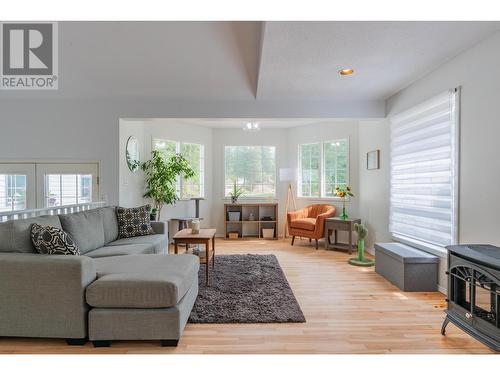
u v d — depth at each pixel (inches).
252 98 180.9
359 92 167.6
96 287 82.3
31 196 182.1
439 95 127.0
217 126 268.4
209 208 272.2
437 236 131.0
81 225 125.7
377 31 100.9
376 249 156.3
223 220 274.7
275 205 262.8
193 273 104.0
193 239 136.6
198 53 151.9
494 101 100.3
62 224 119.3
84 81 168.6
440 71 129.2
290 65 129.6
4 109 180.9
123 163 189.3
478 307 79.2
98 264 100.0
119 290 82.1
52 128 181.5
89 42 149.2
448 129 123.0
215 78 165.6
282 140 276.2
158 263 101.3
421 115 143.1
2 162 182.1
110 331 82.5
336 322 100.0
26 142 181.5
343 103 181.3
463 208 114.9
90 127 181.5
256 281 139.8
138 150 212.2
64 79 167.0
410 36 103.8
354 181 225.8
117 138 182.2
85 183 182.7
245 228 273.6
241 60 155.6
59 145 181.6
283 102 182.1
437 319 102.6
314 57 120.9
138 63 157.5
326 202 246.5
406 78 145.3
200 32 143.3
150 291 82.0
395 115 167.9
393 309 110.7
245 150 277.3
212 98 180.9
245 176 277.3
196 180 263.9
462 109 115.5
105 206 173.3
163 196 217.3
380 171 188.9
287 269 163.5
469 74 111.9
